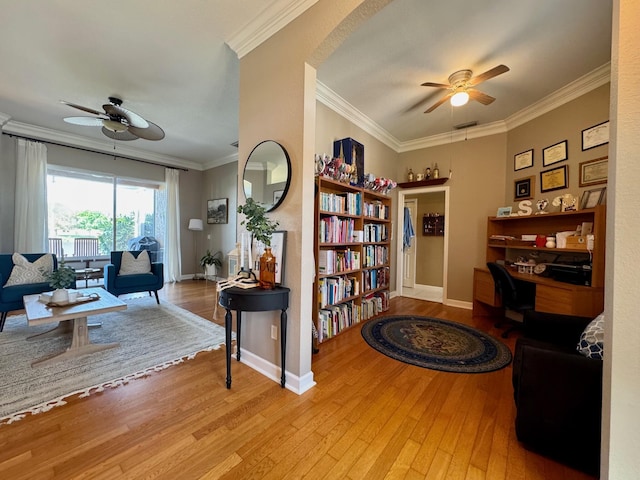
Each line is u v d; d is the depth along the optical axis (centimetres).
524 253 348
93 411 163
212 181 632
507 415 165
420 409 170
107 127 302
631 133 78
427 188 445
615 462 81
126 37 222
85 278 448
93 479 118
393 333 300
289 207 195
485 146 393
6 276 316
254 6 191
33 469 122
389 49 231
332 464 128
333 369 221
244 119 227
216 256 619
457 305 417
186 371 213
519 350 161
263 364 212
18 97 328
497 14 193
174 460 129
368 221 373
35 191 421
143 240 566
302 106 185
